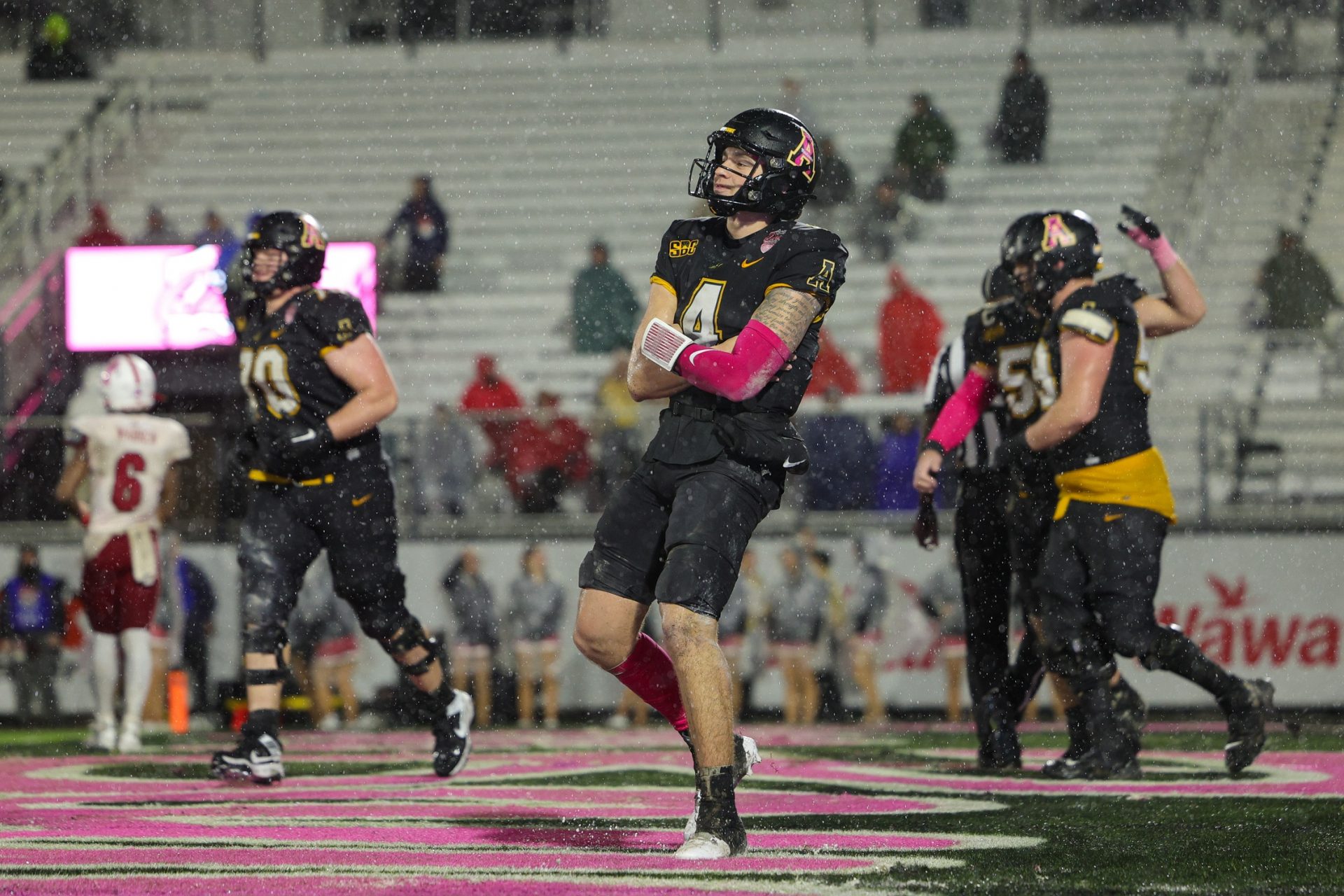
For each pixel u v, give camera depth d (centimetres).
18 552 3912
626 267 5984
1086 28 6881
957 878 1088
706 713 1186
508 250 6091
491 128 6725
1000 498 1992
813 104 6681
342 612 3600
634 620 1284
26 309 4925
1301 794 1692
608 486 3991
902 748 2502
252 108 6775
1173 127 6297
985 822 1434
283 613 1872
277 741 1878
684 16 7256
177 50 7169
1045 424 1809
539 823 1447
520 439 3969
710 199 1262
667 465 1243
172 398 4834
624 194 6369
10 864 1177
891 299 4572
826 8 7181
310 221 1855
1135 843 1286
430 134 6688
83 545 2684
